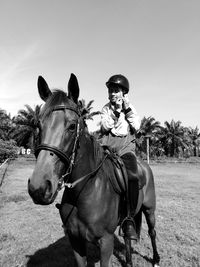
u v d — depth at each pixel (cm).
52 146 249
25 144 4662
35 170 240
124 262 467
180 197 1115
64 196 317
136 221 439
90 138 321
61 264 460
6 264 458
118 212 340
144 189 421
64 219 310
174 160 5416
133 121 373
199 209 883
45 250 518
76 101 287
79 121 279
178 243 568
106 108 381
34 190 231
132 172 350
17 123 4566
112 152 360
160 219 750
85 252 313
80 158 289
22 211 832
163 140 6956
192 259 489
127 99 372
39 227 668
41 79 291
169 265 466
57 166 252
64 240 574
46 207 888
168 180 1814
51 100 270
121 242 559
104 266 307
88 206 293
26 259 477
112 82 359
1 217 760
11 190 1214
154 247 455
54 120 258
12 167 2645
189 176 2172
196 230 655
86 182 294
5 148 3062
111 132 377
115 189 327
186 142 7375
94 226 297
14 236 594
